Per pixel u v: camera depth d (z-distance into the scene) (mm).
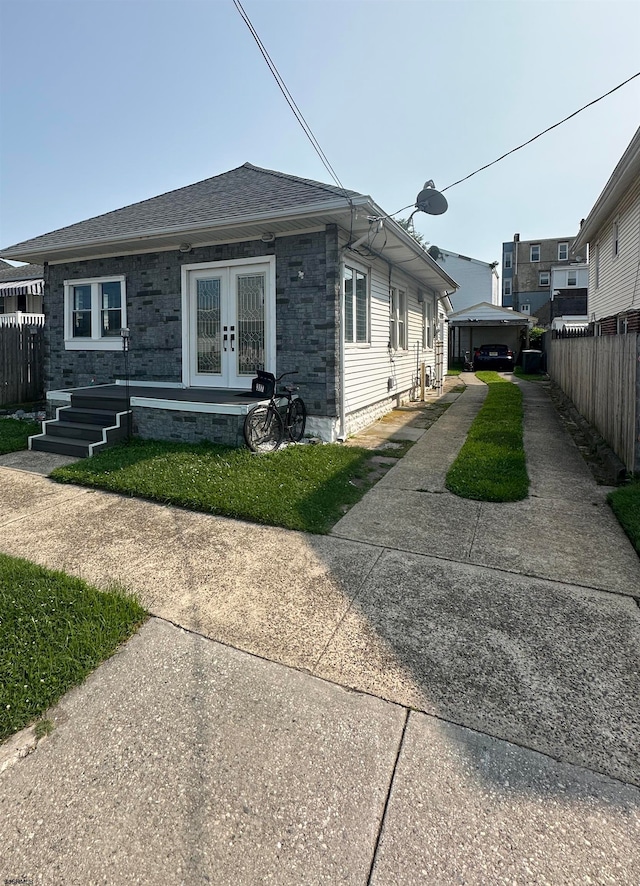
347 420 8273
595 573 3521
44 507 4984
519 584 3391
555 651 2678
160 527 4461
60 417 7867
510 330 30641
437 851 1636
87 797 1861
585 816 1757
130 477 5629
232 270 8195
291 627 2930
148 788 1895
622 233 11875
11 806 1826
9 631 2818
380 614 3053
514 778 1913
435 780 1905
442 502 5082
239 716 2250
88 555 3908
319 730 2162
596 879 1543
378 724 2191
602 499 5090
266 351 8000
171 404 7266
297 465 6074
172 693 2402
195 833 1715
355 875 1569
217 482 5402
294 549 3984
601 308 14617
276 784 1901
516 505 4949
